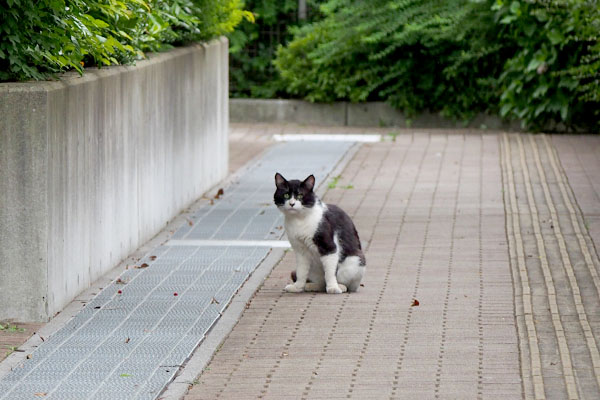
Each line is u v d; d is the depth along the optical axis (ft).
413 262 41.42
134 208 43.09
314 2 88.89
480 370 28.32
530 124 79.30
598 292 36.50
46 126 32.32
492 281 38.29
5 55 33.04
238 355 29.94
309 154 70.28
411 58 82.53
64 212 34.42
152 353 29.78
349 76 83.92
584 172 61.67
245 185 59.21
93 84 37.17
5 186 32.55
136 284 37.88
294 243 36.78
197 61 54.03
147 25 46.16
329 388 26.94
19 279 32.89
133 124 42.60
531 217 49.47
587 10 71.67
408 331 32.12
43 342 30.86
